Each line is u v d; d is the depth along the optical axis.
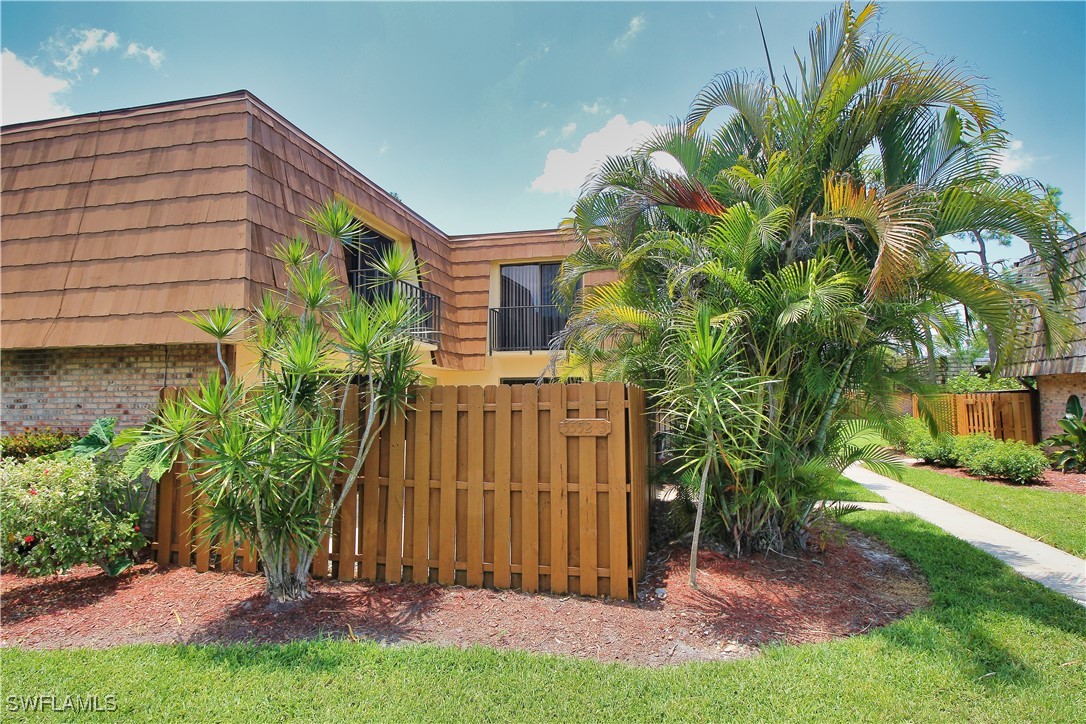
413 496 5.13
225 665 3.62
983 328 5.49
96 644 4.02
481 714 3.08
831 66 5.57
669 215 6.64
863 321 4.98
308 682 3.41
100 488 5.55
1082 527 7.36
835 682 3.43
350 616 4.41
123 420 6.76
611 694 3.28
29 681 3.46
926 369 5.73
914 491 10.69
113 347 6.89
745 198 5.89
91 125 7.56
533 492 4.90
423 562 5.06
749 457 5.47
